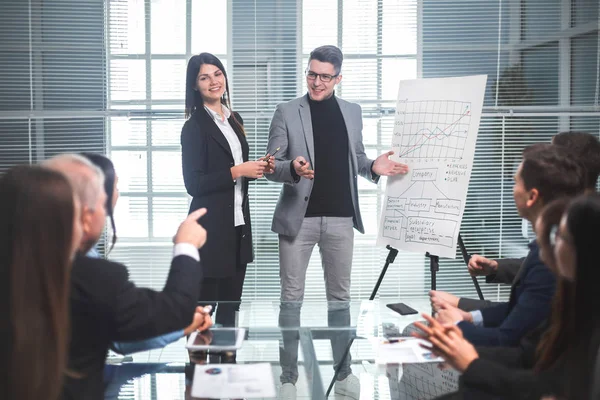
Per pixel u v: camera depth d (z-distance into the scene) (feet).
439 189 9.75
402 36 12.73
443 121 9.84
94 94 12.53
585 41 12.93
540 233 4.71
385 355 6.14
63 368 3.93
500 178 13.15
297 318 7.35
